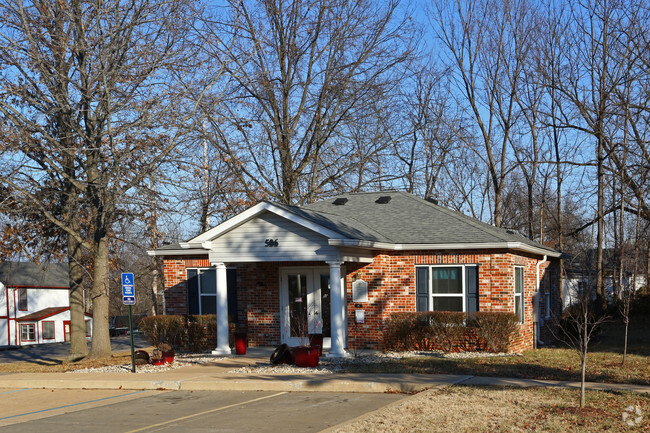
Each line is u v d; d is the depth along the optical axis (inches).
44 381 653.9
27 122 764.6
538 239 1891.0
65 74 799.1
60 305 2202.3
